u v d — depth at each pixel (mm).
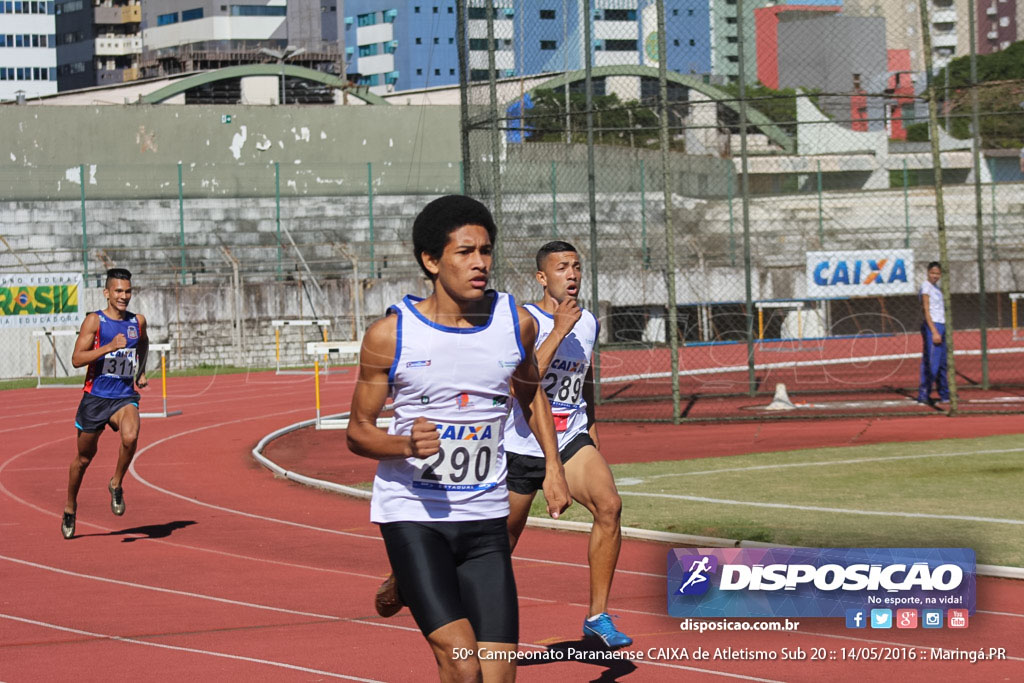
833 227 78312
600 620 11500
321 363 68062
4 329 61750
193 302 66062
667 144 33688
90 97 115188
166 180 84062
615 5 52844
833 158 87625
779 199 79438
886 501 19891
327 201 82438
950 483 21812
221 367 66188
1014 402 37469
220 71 114250
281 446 33219
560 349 12156
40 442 36000
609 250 71125
